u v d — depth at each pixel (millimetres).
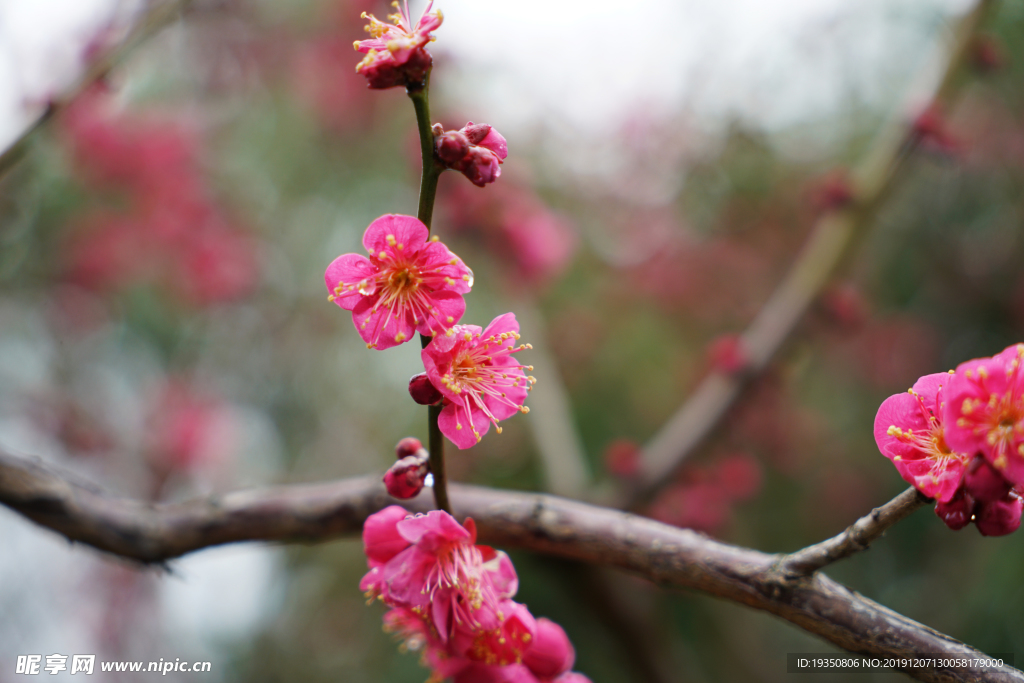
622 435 4484
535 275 4086
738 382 3402
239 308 5133
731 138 5059
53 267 4531
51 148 4008
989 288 5023
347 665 4984
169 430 5062
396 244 1234
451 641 1339
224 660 5199
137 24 2475
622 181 5109
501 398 1326
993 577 3809
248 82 4777
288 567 5125
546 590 4203
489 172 1193
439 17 1175
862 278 5113
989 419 1062
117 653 4984
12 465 1666
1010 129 4742
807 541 4938
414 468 1324
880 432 1222
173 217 4770
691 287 5078
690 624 4613
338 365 4980
